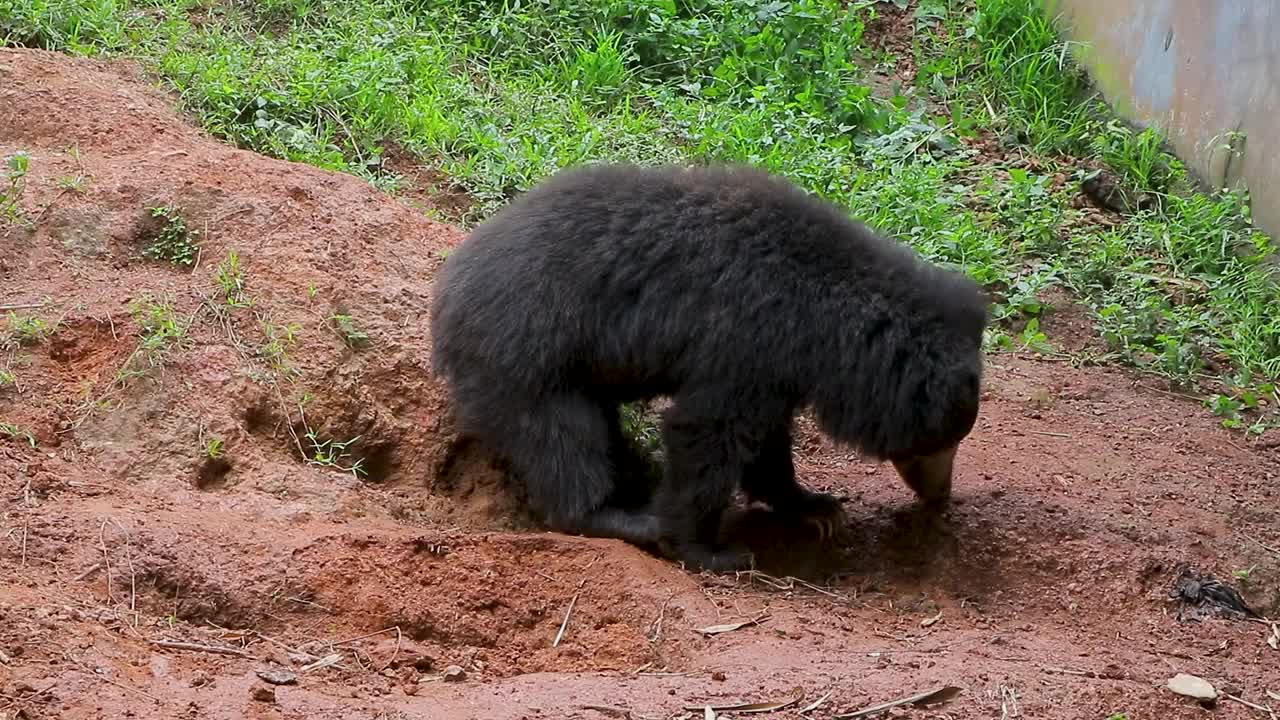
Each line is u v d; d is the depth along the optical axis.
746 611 5.24
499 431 5.91
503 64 10.20
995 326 8.54
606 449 5.88
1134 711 4.57
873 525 6.13
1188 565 5.90
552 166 8.76
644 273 5.67
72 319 6.13
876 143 10.12
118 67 8.57
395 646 4.81
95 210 6.75
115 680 4.09
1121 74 10.98
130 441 5.77
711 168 5.99
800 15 11.04
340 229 6.95
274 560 5.07
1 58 7.91
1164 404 7.95
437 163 8.68
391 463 6.30
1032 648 5.13
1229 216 9.51
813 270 5.61
